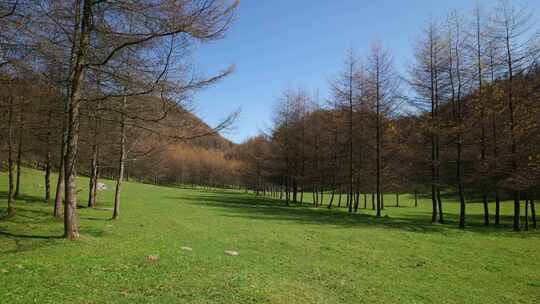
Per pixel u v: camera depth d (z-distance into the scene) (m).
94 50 8.63
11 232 9.70
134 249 8.44
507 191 19.52
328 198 51.34
